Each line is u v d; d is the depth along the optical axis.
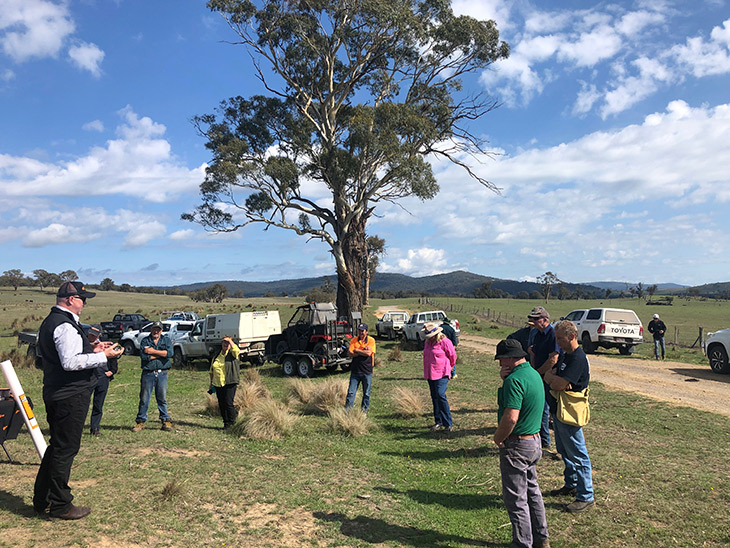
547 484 5.95
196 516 4.66
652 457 6.90
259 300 128.88
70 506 4.39
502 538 4.65
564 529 4.80
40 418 9.05
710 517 4.93
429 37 30.09
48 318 4.31
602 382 13.85
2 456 6.06
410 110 27.69
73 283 4.48
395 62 31.22
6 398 5.85
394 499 5.51
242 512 4.87
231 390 8.58
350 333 17.36
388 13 27.84
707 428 8.60
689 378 14.52
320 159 29.25
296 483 5.83
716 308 75.25
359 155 27.89
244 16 28.94
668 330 37.53
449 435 8.41
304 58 30.98
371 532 4.63
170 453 6.69
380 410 10.57
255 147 31.16
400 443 8.01
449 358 8.70
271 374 17.41
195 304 100.19
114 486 5.22
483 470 6.61
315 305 18.69
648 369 16.47
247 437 8.02
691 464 6.57
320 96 31.69
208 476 5.78
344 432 8.55
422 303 90.25
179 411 10.27
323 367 16.42
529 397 4.21
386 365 17.97
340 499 5.42
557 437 5.46
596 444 7.59
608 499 5.42
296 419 9.06
